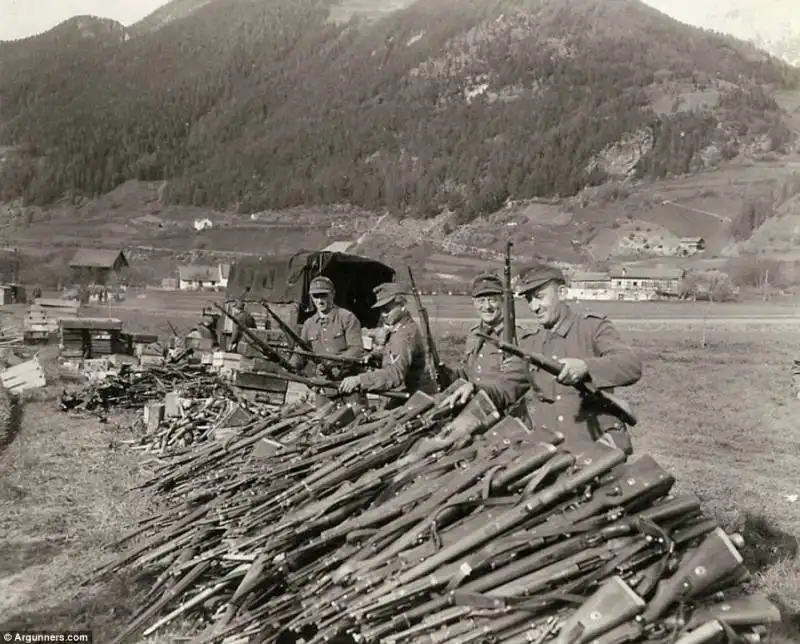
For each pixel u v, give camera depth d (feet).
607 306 97.09
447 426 15.42
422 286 147.02
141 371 48.08
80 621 15.31
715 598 10.66
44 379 50.52
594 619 10.09
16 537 20.16
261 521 15.17
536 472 12.42
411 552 12.16
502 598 10.82
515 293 17.11
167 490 21.86
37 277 160.45
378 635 11.45
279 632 12.69
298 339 26.86
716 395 46.01
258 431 22.68
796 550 19.26
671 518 11.41
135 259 226.17
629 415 15.19
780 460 31.40
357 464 15.23
